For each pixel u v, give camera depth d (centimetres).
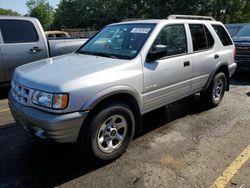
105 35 457
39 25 673
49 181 319
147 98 390
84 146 324
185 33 462
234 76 916
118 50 404
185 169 341
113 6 6222
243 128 467
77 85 303
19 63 637
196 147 397
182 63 443
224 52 556
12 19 630
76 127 306
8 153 379
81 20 6631
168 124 482
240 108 571
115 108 339
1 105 586
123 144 363
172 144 406
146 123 486
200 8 4081
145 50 383
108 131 343
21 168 344
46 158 366
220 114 533
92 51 432
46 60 404
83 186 311
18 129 455
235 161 360
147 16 5078
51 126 293
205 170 339
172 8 4275
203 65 496
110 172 336
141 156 371
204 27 514
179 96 460
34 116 303
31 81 319
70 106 298
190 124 482
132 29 424
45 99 300
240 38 915
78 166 348
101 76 326
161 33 412
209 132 449
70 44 732
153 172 335
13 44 622
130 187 308
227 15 3922
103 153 340
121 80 342
